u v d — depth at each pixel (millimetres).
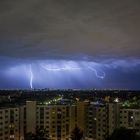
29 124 163625
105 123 161375
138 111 150500
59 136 166500
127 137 51469
